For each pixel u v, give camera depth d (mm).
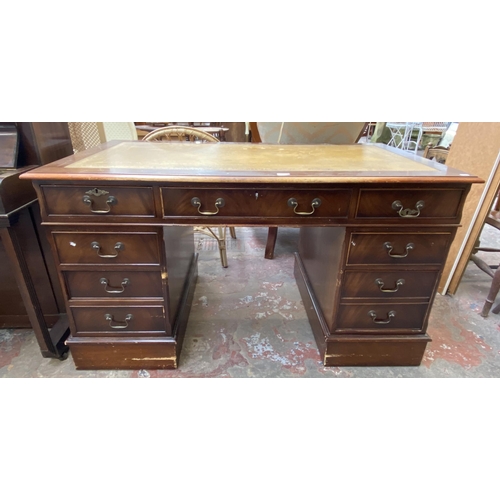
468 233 1773
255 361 1438
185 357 1451
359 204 1121
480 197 1695
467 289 1984
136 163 1190
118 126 2408
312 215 1136
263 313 1748
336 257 1265
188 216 1118
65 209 1094
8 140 1234
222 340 1554
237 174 1079
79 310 1271
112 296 1250
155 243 1173
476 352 1499
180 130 1944
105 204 1094
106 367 1372
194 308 1779
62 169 1077
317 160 1323
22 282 1220
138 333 1319
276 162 1273
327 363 1402
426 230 1176
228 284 2016
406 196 1117
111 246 1167
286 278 2094
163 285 1241
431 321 1695
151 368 1379
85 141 2045
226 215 1126
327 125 1989
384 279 1255
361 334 1350
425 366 1420
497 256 2395
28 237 1396
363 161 1313
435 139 5488
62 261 1181
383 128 5840
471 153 1743
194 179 1047
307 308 1710
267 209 1122
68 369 1380
